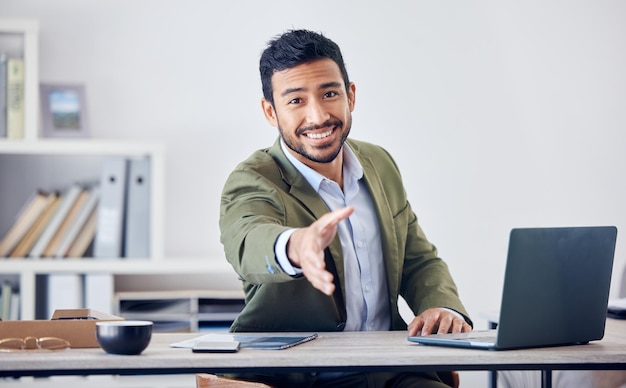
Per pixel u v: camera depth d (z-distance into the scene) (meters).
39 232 3.93
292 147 2.21
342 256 2.20
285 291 2.13
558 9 4.40
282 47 2.19
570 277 1.85
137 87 4.22
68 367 1.59
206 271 3.90
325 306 2.15
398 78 4.34
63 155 4.18
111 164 3.92
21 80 3.87
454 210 4.35
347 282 2.25
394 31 4.34
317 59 2.18
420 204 4.34
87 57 4.19
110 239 3.90
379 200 2.34
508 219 4.36
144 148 3.90
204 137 4.25
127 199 3.93
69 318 1.91
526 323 1.78
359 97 4.33
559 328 1.85
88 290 3.83
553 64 4.39
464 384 4.25
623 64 4.42
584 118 4.40
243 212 2.05
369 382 2.09
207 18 4.26
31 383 3.68
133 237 3.91
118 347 1.64
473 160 4.36
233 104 4.27
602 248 1.91
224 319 3.95
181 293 3.92
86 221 3.96
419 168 4.34
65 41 4.18
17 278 3.93
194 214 4.25
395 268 2.31
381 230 2.30
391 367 1.67
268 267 1.79
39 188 4.16
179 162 4.24
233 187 2.13
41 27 4.16
